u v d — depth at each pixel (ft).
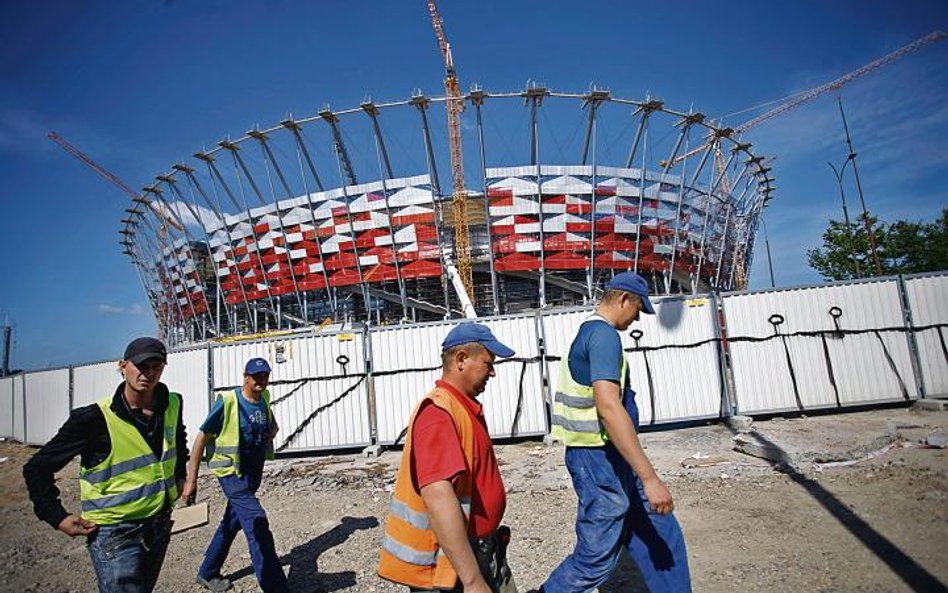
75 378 51.42
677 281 194.70
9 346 177.37
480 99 160.97
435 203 177.47
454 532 6.69
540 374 36.01
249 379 15.90
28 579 17.85
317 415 37.24
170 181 194.70
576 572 10.24
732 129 172.04
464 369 8.02
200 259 208.44
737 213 213.05
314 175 195.11
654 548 10.58
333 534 20.02
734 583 13.01
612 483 10.27
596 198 176.45
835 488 19.40
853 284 35.73
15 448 53.06
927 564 13.00
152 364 10.36
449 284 189.78
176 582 16.57
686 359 35.73
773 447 25.07
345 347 37.65
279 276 186.80
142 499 10.46
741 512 18.01
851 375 34.88
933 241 128.36
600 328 10.36
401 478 7.80
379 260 179.63
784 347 35.50
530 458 31.09
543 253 175.42
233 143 174.50
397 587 14.88
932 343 34.81
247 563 17.95
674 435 33.01
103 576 9.95
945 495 17.28
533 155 185.78
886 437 25.77
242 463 15.43
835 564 13.52
